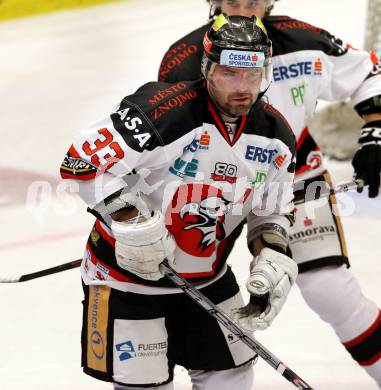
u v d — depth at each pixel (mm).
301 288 9695
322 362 10883
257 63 7184
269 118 7770
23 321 12250
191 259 8039
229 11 9031
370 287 12836
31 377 10594
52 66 28750
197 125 7457
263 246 8258
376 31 19641
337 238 9680
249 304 8000
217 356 8281
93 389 10281
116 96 25109
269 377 10445
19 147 21250
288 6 32375
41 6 36469
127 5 36062
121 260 7551
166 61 9445
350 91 9977
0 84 27266
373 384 10312
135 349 7926
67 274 13906
